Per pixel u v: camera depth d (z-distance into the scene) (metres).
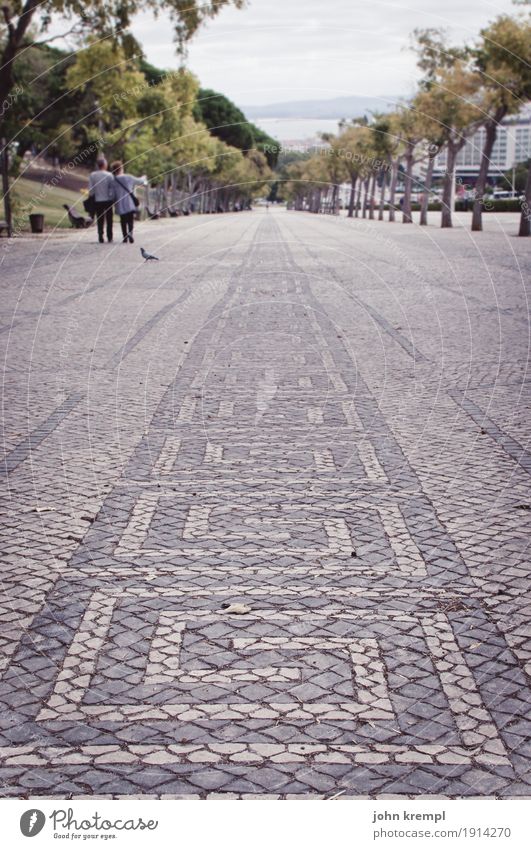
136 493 6.58
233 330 13.57
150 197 64.19
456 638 4.50
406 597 4.93
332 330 13.57
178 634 4.54
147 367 10.95
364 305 16.31
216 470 7.09
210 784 3.48
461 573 5.22
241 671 4.20
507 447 7.68
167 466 7.20
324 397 9.45
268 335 13.13
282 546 5.61
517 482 6.79
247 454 7.51
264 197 125.94
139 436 8.05
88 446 7.75
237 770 3.54
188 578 5.17
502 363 11.09
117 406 9.10
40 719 3.87
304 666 4.25
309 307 16.02
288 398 9.41
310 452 7.56
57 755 3.64
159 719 3.85
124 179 29.53
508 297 17.25
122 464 7.25
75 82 33.59
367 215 74.88
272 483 6.79
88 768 3.56
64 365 11.07
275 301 16.80
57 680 4.15
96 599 4.92
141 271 22.05
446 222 45.44
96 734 3.76
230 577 5.18
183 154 57.28
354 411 8.88
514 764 3.58
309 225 50.94
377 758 3.61
